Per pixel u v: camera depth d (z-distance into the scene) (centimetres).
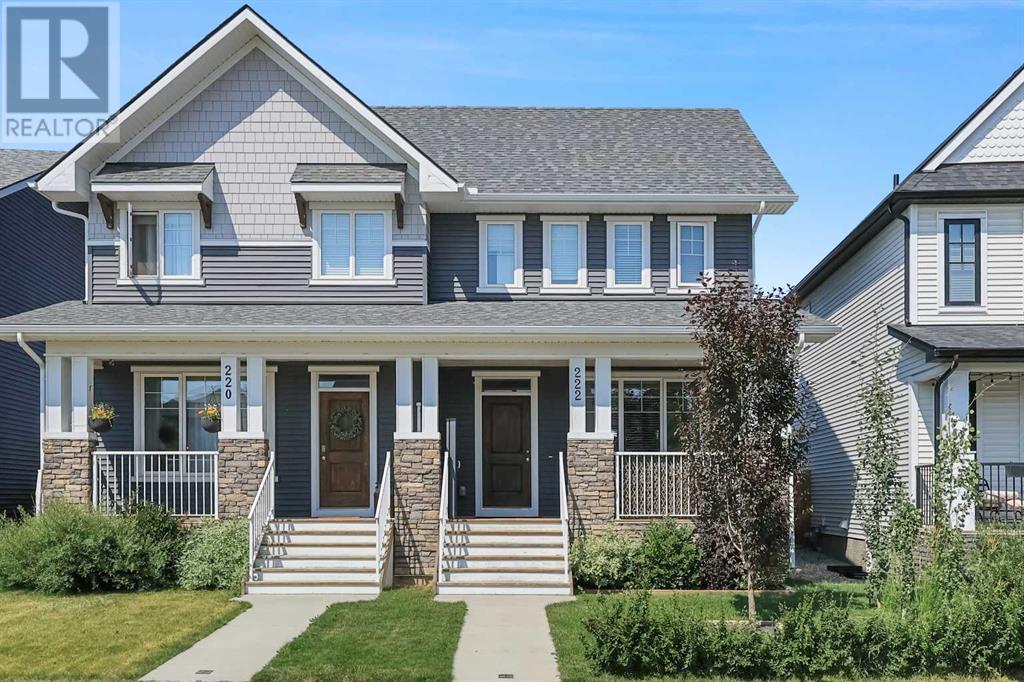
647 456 1956
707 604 1480
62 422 1778
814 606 1450
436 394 1800
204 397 1998
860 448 1451
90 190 1934
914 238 1880
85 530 1609
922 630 1145
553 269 2050
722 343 1312
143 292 1947
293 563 1662
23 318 1798
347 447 1997
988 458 1903
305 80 1966
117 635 1273
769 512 1306
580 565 1656
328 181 1892
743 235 2059
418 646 1214
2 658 1164
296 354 1794
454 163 2103
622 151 2195
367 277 1961
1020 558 1288
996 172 1911
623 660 1105
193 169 1930
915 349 1866
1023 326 1861
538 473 2023
